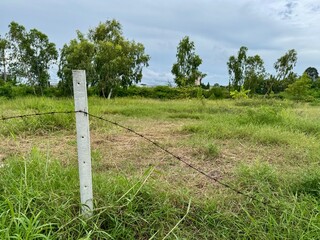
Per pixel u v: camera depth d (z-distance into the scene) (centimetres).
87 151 183
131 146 413
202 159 349
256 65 3328
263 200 228
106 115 798
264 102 1501
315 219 188
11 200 183
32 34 2508
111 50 2253
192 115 852
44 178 222
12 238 147
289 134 479
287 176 279
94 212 185
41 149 372
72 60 2164
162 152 378
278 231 184
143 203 204
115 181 234
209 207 212
